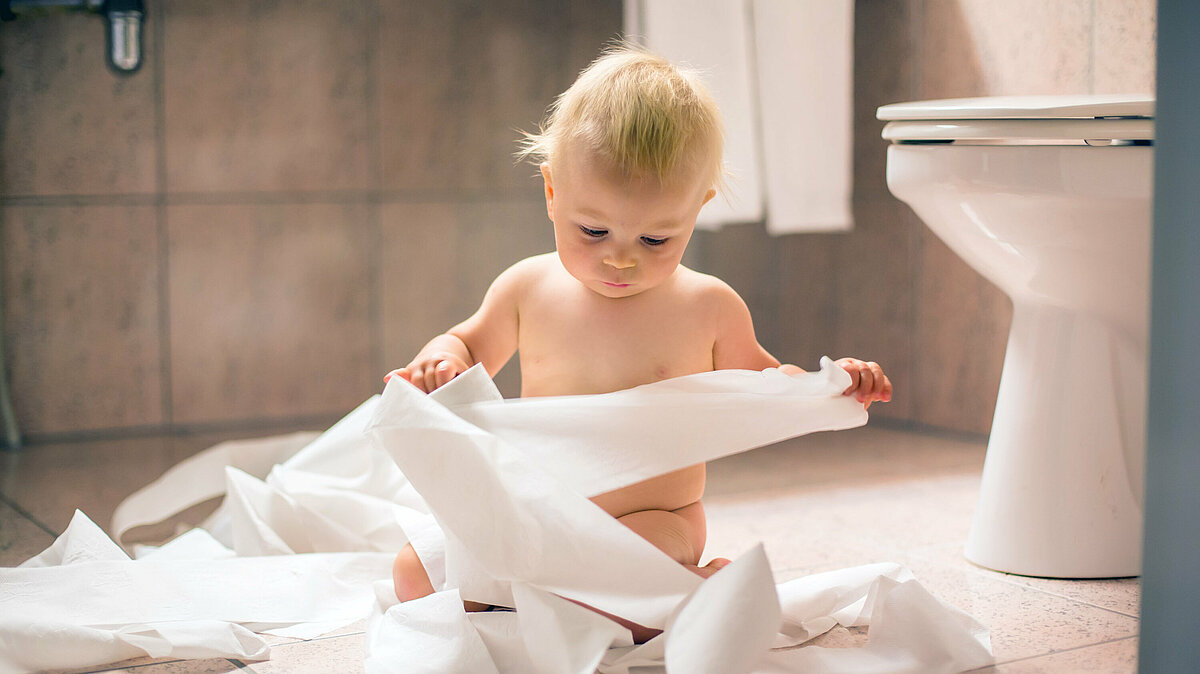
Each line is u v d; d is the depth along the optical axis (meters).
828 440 1.99
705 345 0.94
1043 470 1.12
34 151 1.91
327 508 1.17
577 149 0.83
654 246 0.85
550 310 0.94
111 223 1.98
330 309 2.16
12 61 1.88
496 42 2.24
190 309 2.05
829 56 1.90
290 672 0.85
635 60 0.88
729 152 1.84
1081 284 1.09
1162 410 0.74
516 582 0.80
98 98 1.95
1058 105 1.02
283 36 2.07
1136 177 1.02
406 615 0.86
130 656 0.88
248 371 2.11
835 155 1.92
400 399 0.78
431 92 2.19
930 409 2.08
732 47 1.83
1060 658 0.87
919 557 1.21
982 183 1.05
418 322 2.23
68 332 1.96
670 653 0.71
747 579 0.71
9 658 0.84
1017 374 1.16
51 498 1.53
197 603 0.95
